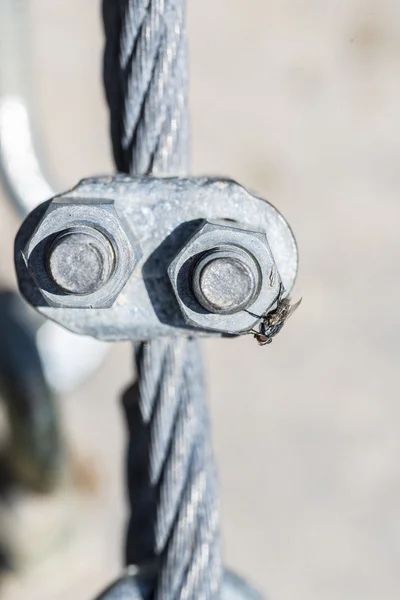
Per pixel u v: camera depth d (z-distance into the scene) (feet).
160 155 0.88
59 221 0.81
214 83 2.32
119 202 0.83
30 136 1.47
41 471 1.67
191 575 0.92
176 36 0.88
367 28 2.41
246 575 2.12
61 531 1.83
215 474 0.93
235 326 0.82
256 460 2.17
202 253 0.81
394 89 2.39
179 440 0.92
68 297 0.81
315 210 2.31
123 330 0.85
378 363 2.25
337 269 2.29
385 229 2.32
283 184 2.31
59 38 2.26
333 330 2.26
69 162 2.20
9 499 1.73
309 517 2.16
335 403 2.22
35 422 1.58
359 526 2.17
